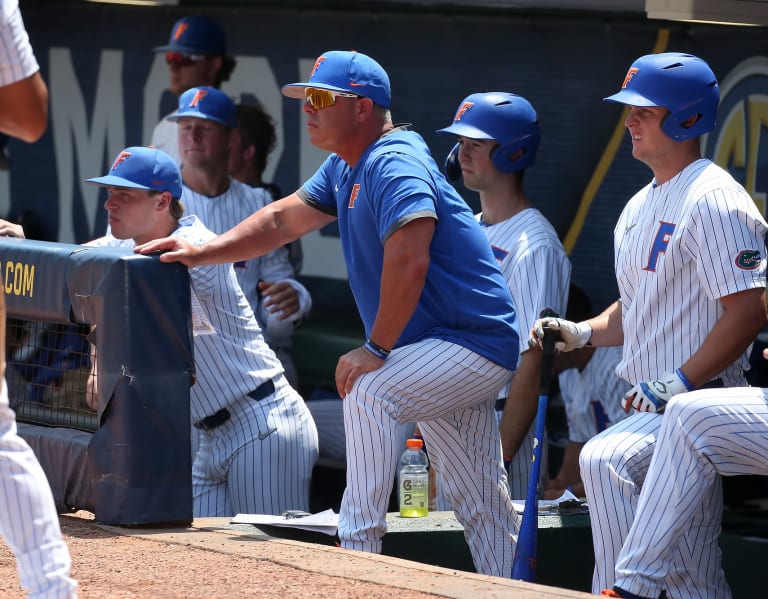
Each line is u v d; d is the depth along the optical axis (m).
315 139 14.00
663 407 13.46
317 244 24.78
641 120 14.19
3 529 9.70
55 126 28.88
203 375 17.20
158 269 14.54
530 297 17.89
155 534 14.10
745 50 19.33
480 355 13.97
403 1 23.42
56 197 29.02
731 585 17.78
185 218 17.03
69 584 9.76
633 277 14.35
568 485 20.67
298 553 12.94
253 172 25.58
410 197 13.26
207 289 16.22
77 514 15.41
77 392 15.71
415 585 11.42
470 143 18.30
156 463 14.52
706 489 12.78
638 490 13.81
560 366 20.73
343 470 23.73
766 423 12.55
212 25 25.77
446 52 22.95
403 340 14.14
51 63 28.84
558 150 21.64
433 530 16.11
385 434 13.57
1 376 9.62
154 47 27.09
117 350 14.38
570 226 21.58
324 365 24.34
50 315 15.33
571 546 16.48
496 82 22.38
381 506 13.73
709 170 13.87
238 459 17.34
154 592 11.21
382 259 13.85
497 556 15.27
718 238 13.36
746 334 13.39
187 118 22.02
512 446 17.89
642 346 14.25
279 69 25.38
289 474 17.56
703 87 13.95
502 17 22.14
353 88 13.74
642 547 12.70
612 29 20.88
